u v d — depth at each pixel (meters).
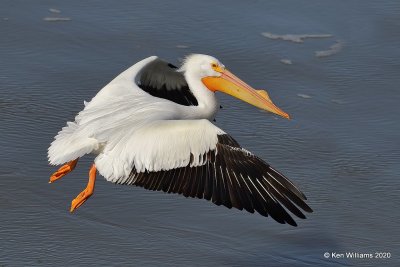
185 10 19.77
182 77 12.48
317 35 19.33
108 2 19.81
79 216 13.40
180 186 9.95
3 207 13.42
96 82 17.02
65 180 14.19
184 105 12.45
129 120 10.52
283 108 16.77
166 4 19.94
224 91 12.09
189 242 13.03
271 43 18.88
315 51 18.75
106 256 12.59
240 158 9.98
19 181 14.04
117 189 14.09
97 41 18.33
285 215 9.77
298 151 15.52
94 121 10.55
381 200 14.38
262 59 18.30
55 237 12.90
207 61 12.12
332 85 17.70
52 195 13.81
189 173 9.97
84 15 19.20
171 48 18.36
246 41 18.88
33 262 12.34
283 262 12.82
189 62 12.20
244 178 9.93
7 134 15.15
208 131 10.04
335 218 13.85
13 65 17.30
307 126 16.28
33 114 15.83
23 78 16.92
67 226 13.15
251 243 13.15
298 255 13.00
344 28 19.67
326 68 18.22
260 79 17.66
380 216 13.99
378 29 19.72
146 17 19.36
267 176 9.91
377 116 16.83
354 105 17.08
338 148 15.70
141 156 10.00
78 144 10.35
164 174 10.00
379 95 17.45
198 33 18.98
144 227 13.27
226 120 16.23
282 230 13.48
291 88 17.45
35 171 14.32
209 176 9.94
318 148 15.66
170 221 13.45
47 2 19.56
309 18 19.92
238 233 13.32
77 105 16.25
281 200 9.82
